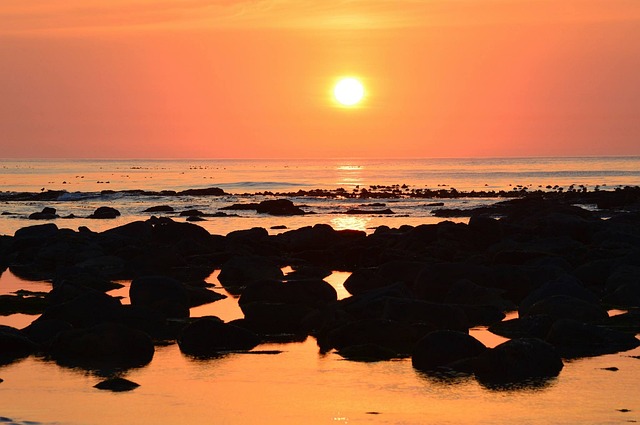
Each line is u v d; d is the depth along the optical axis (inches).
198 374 741.9
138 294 1013.8
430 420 616.1
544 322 884.6
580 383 705.6
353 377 729.6
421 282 1090.7
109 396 673.6
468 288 1032.8
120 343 804.6
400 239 1583.4
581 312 920.3
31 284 1289.4
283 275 1312.7
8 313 1021.2
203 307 1061.1
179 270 1352.1
